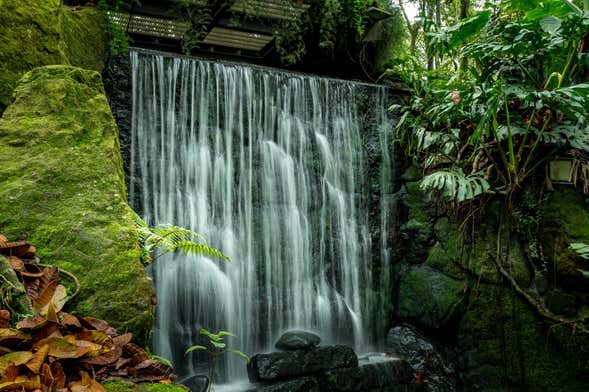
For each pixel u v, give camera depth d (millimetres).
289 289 5797
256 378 4898
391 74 7789
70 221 2359
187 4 6824
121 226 2430
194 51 8914
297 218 6008
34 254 2205
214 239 5434
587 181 4918
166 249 2990
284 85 6160
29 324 1836
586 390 4824
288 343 5172
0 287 1984
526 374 5148
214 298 5266
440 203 6168
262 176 5859
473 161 5711
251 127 5883
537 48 4910
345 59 8180
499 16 6578
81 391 1769
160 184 5262
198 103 5602
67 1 5953
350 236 6336
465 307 5676
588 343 4805
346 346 5328
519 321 5238
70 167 2527
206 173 5531
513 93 5000
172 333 4949
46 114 2670
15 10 3586
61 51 3881
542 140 5113
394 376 5453
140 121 5262
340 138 6469
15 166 2471
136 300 2256
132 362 2045
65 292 2094
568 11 4746
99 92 2914
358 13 7297
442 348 5855
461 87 5855
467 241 5746
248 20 7645
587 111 4848
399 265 6547
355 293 6250
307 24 7559
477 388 5449
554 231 5008
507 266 5328
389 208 6641
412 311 6172
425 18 5504
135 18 7621
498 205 5496
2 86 3396
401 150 6824
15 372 1661
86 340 1957
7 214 2307
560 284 4996
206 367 5020
